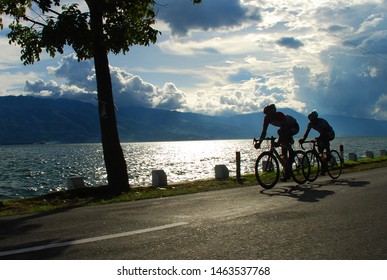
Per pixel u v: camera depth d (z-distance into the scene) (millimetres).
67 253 4555
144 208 7961
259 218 6355
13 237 5508
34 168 75875
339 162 13820
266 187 10844
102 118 13266
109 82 13219
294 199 8367
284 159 11297
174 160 101875
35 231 5895
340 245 4715
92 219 6793
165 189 13781
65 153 170500
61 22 11094
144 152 173000
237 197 9016
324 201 7977
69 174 61719
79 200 11555
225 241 4945
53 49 12781
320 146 13148
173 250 4590
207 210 7297
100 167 78375
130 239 5121
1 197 36344
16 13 12594
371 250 4512
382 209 6992
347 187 10297
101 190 13078
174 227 5812
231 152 164625
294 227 5664
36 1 11516
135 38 12953
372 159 25969
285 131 11156
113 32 11992
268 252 4469
